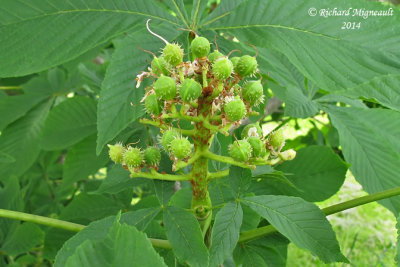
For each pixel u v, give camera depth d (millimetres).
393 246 1044
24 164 687
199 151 349
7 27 377
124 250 273
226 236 357
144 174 357
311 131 916
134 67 368
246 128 367
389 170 476
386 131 485
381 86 364
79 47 382
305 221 372
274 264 461
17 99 713
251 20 398
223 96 331
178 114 330
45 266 810
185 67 331
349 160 485
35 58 375
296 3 385
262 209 375
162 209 367
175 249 340
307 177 513
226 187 487
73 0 390
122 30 395
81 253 281
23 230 578
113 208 571
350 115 506
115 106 351
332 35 363
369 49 351
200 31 417
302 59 365
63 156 1082
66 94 750
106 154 594
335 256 361
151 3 410
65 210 565
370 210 1261
